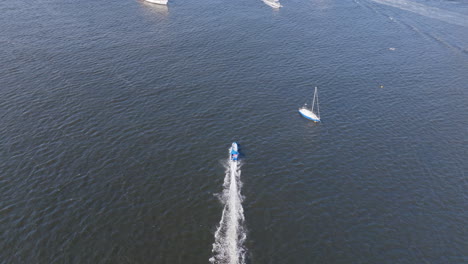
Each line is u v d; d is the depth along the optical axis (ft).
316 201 225.76
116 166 246.06
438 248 197.57
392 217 215.51
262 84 351.67
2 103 307.17
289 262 189.47
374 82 358.64
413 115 310.24
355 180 242.17
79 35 442.91
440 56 414.21
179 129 284.82
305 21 513.04
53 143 263.70
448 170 251.19
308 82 356.79
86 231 201.16
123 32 456.45
